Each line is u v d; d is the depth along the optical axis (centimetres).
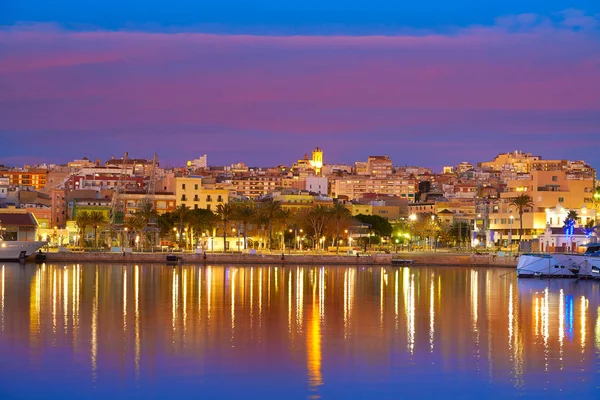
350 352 8700
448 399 6988
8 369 7819
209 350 8750
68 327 10175
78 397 6969
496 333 9994
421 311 12256
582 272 19762
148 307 12412
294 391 7188
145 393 7094
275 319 11144
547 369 7944
